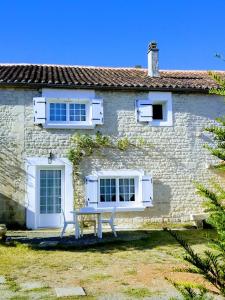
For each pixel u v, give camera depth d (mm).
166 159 14641
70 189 13891
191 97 15078
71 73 16031
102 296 6168
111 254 9367
